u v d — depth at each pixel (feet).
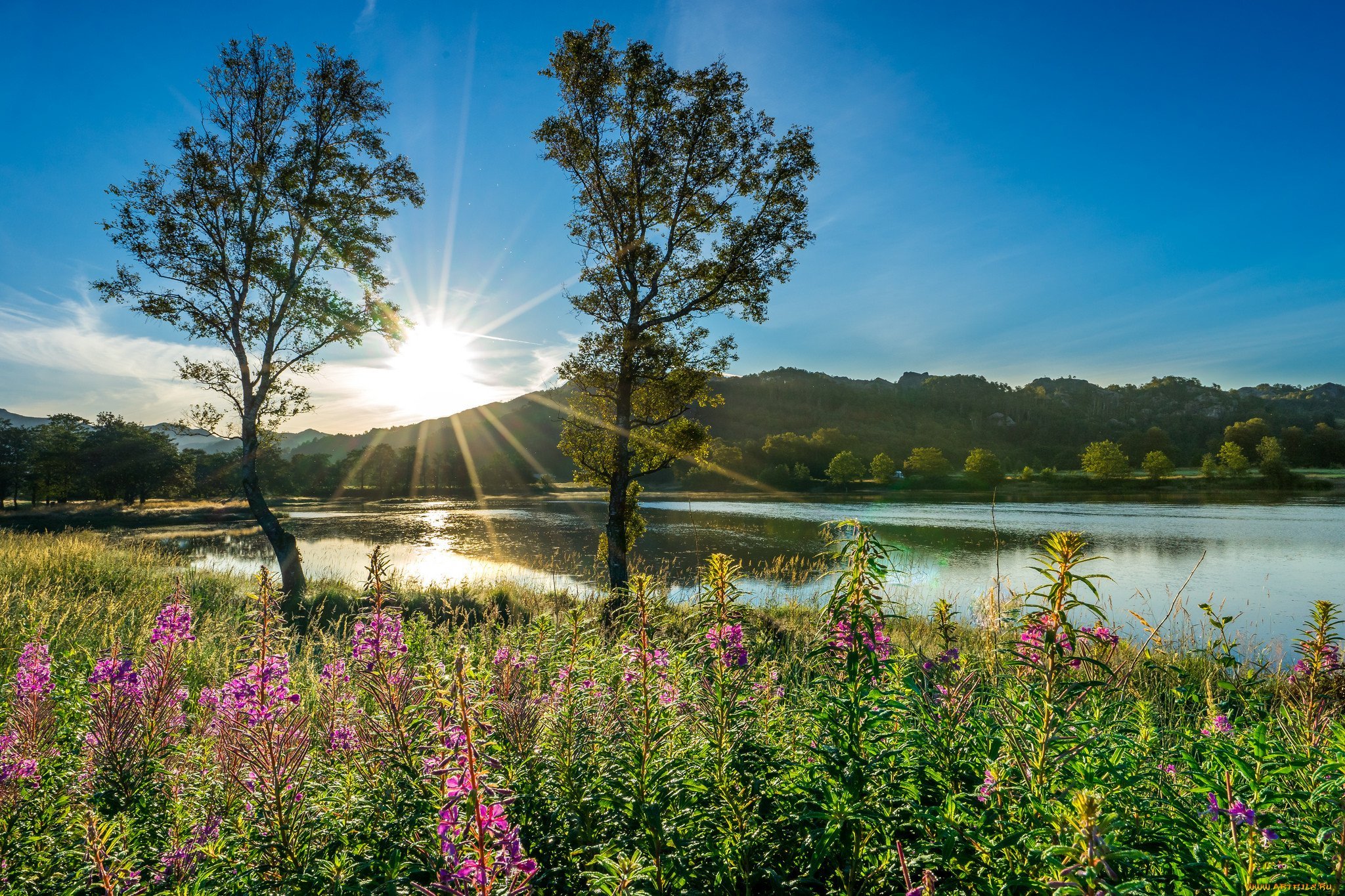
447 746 7.22
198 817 9.87
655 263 61.00
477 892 6.40
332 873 8.29
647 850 8.63
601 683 12.70
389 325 70.54
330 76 67.15
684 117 59.00
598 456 60.59
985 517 203.72
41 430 312.50
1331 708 11.68
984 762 9.19
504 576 85.15
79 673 13.80
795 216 60.18
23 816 9.59
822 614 10.27
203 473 348.79
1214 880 6.64
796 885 8.40
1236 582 85.97
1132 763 8.83
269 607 10.26
